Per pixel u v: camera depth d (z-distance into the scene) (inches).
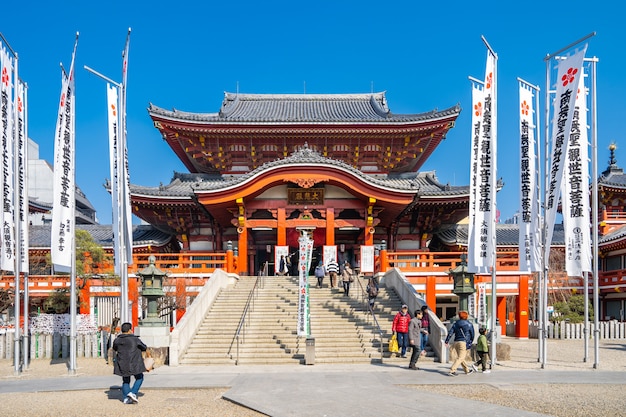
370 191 1341.0
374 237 1631.4
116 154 840.3
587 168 793.6
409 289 996.6
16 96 785.6
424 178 1697.8
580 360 883.4
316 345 876.6
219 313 1015.6
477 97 806.5
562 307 1594.5
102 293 1257.4
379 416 480.1
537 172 837.2
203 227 1598.2
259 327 950.4
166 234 1676.9
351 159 1668.3
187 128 1544.0
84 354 971.9
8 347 960.3
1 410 530.3
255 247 1622.8
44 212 2513.5
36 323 1079.0
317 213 1491.1
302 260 898.1
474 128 802.8
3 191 762.8
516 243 1713.8
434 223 1619.1
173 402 561.9
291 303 1062.4
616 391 603.8
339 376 688.4
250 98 1999.3
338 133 1581.0
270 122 1541.6
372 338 900.6
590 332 1337.4
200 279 1243.8
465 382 649.6
